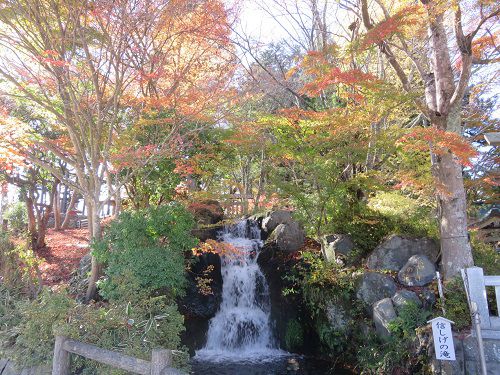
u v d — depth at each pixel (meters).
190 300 9.57
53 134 10.70
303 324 9.35
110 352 4.27
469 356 5.84
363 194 10.46
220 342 9.77
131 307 6.75
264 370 8.08
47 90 8.75
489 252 9.10
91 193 8.84
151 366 3.68
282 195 10.56
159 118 9.12
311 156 8.93
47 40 7.64
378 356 7.10
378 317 7.37
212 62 9.09
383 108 8.20
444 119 7.77
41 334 6.00
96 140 8.49
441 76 7.84
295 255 10.18
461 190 7.70
